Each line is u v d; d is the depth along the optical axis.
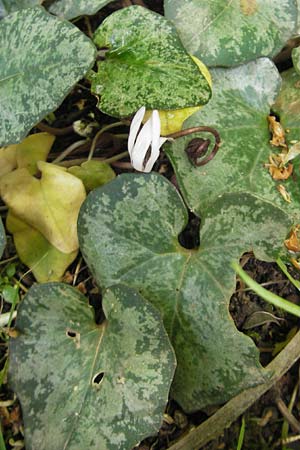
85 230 0.26
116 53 0.28
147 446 0.28
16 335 0.25
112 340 0.25
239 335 0.25
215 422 0.27
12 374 0.25
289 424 0.29
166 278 0.26
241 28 0.29
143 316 0.25
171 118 0.27
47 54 0.26
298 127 0.29
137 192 0.26
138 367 0.25
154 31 0.28
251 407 0.29
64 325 0.26
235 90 0.29
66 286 0.26
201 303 0.26
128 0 0.32
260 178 0.28
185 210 0.27
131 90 0.27
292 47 0.31
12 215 0.28
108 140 0.31
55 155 0.31
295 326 0.30
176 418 0.28
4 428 0.28
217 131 0.28
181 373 0.26
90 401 0.25
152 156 0.26
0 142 0.25
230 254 0.26
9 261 0.29
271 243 0.26
